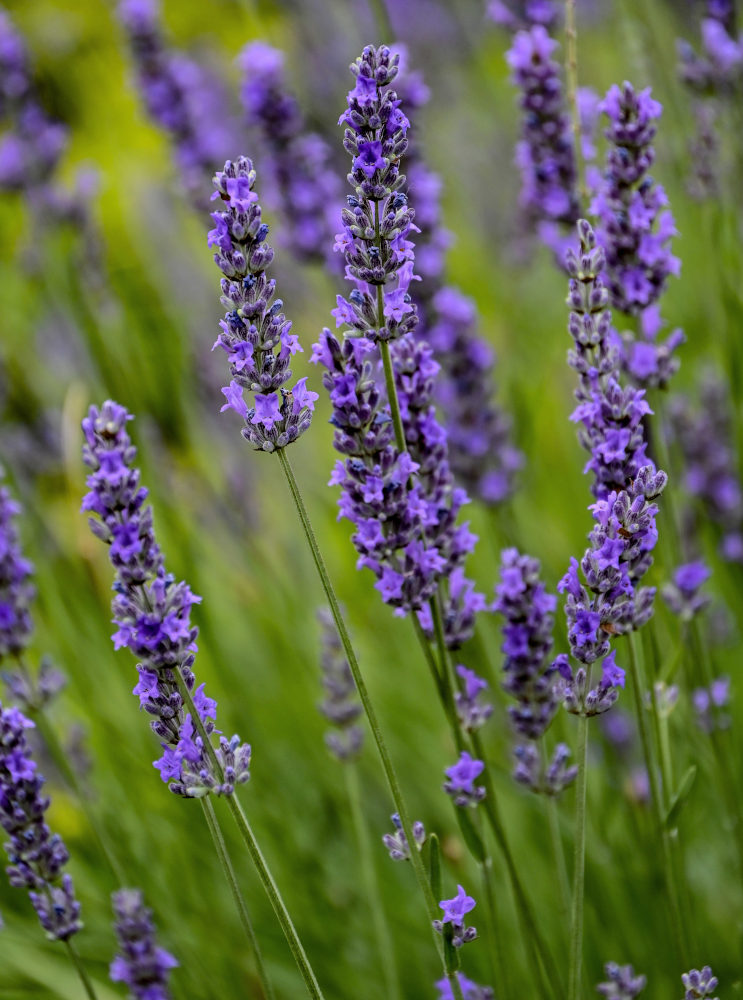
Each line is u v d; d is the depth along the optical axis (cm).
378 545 91
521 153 105
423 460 94
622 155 97
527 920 96
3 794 93
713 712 102
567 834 105
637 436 93
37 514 114
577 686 91
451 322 112
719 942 106
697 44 122
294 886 108
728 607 124
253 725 111
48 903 94
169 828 109
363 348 91
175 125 140
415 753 113
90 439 89
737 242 116
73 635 113
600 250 93
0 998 106
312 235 121
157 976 97
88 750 108
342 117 90
